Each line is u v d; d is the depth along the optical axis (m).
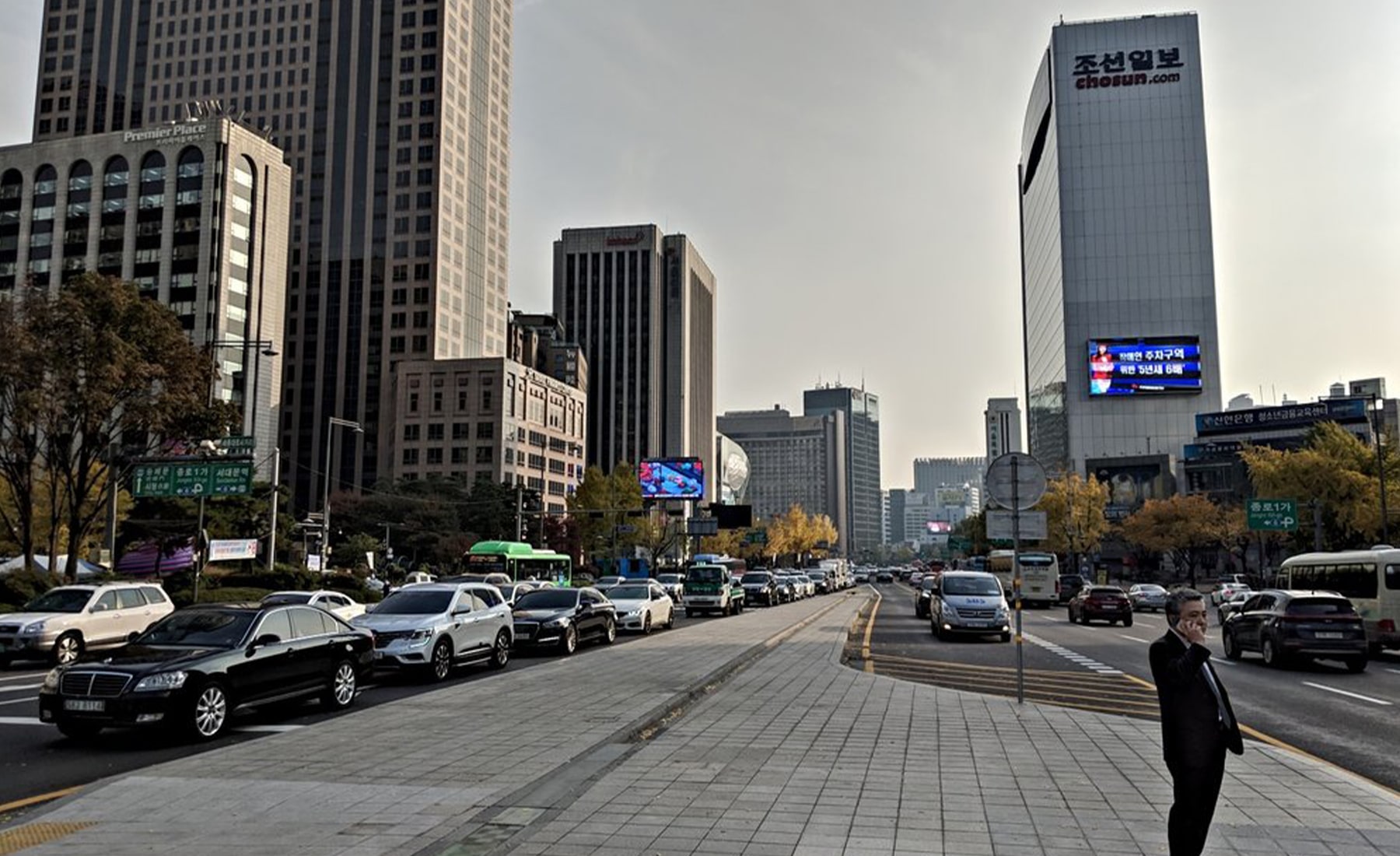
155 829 6.53
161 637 12.10
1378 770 9.35
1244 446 59.88
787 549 135.75
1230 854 5.98
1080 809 6.98
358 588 46.88
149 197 109.31
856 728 10.66
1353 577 23.78
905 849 5.98
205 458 34.06
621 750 9.37
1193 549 80.25
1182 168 119.62
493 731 10.41
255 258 110.75
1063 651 23.27
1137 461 108.12
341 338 133.88
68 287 31.55
